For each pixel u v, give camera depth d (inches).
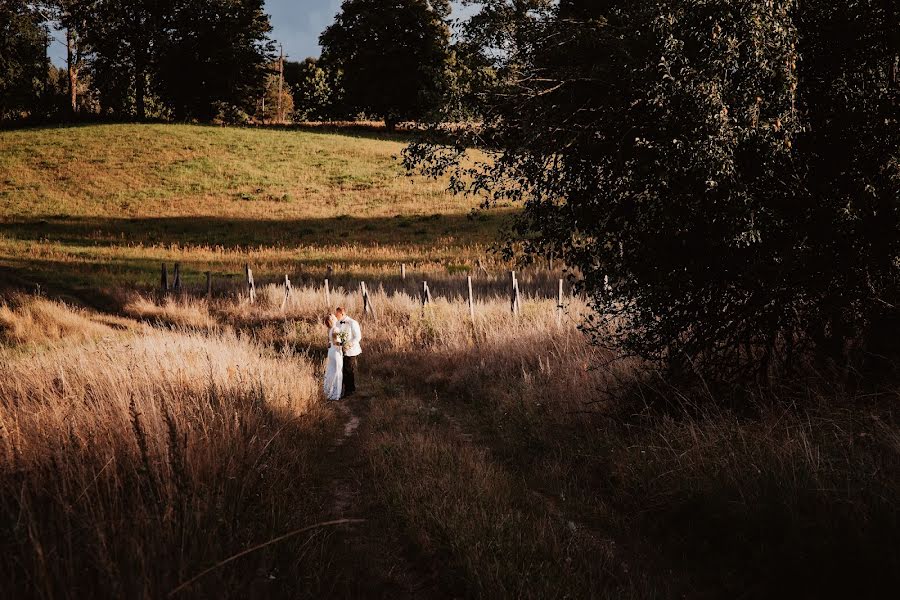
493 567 140.6
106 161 1990.7
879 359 198.7
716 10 178.2
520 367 394.9
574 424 273.9
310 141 2308.1
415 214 1584.6
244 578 119.6
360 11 2452.0
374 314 644.7
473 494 191.0
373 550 164.6
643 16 198.5
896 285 194.2
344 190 1809.8
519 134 215.6
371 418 321.1
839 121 190.4
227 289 907.4
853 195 186.2
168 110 3361.2
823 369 208.7
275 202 1712.6
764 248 194.5
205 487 156.8
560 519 184.7
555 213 223.9
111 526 118.3
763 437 181.8
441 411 348.5
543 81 208.7
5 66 2596.0
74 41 2701.8
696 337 219.6
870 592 122.8
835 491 145.3
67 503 128.4
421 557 159.5
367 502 199.6
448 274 996.6
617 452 224.8
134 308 761.6
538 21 213.8
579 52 210.4
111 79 2691.9
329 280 974.4
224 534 138.6
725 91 180.9
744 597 136.1
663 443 212.7
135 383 250.5
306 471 221.3
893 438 154.3
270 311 738.2
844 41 193.9
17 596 99.0
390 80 2415.1
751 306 205.5
